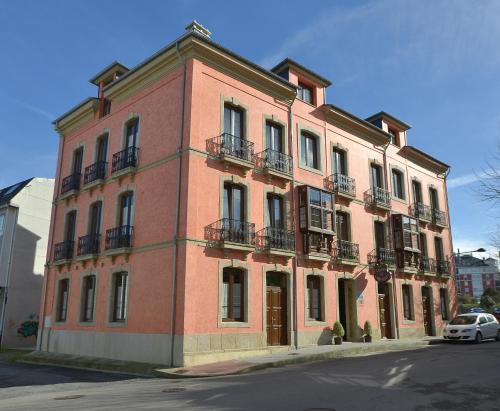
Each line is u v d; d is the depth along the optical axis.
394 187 25.52
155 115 17.28
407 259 24.03
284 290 17.64
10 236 28.02
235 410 7.30
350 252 20.61
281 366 13.61
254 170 17.27
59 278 20.67
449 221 29.83
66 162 22.50
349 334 20.56
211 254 15.16
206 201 15.43
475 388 8.90
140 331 15.50
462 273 115.69
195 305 14.33
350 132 22.75
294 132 19.52
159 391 9.90
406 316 24.14
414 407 7.25
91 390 10.84
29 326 27.44
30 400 9.66
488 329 22.36
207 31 17.86
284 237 17.53
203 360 14.07
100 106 20.80
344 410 7.07
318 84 21.53
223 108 16.80
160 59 17.08
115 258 17.47
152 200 16.41
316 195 19.03
